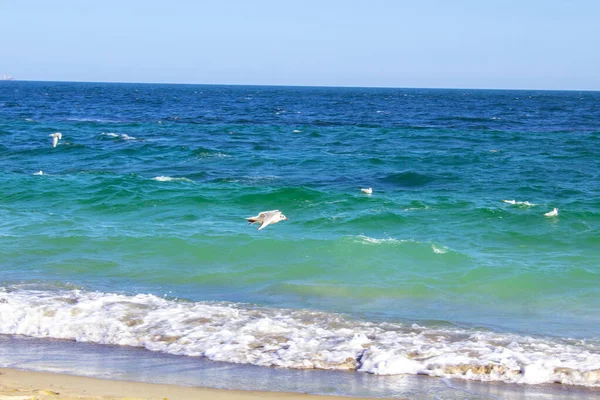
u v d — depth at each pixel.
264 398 9.74
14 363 10.95
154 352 11.64
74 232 20.09
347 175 32.72
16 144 42.94
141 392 9.77
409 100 153.00
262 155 39.41
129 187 27.00
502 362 11.23
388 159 37.31
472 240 20.00
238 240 19.22
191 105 106.50
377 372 10.91
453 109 103.88
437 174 32.16
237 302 14.58
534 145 45.09
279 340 12.21
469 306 14.56
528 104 131.75
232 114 81.38
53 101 112.00
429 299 14.99
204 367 10.98
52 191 26.17
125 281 16.00
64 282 15.72
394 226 21.56
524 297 15.15
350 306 14.44
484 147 44.22
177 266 17.23
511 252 18.73
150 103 112.38
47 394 9.35
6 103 99.31
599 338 12.60
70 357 11.30
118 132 52.78
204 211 23.58
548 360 11.34
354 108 103.69
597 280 16.20
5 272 16.41
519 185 29.53
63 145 41.34
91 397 9.35
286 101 133.62
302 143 46.94
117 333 12.46
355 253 18.09
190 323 13.03
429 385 10.44
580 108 113.00
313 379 10.57
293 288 15.64
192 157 38.28
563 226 21.39
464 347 11.95
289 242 18.88
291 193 25.56
